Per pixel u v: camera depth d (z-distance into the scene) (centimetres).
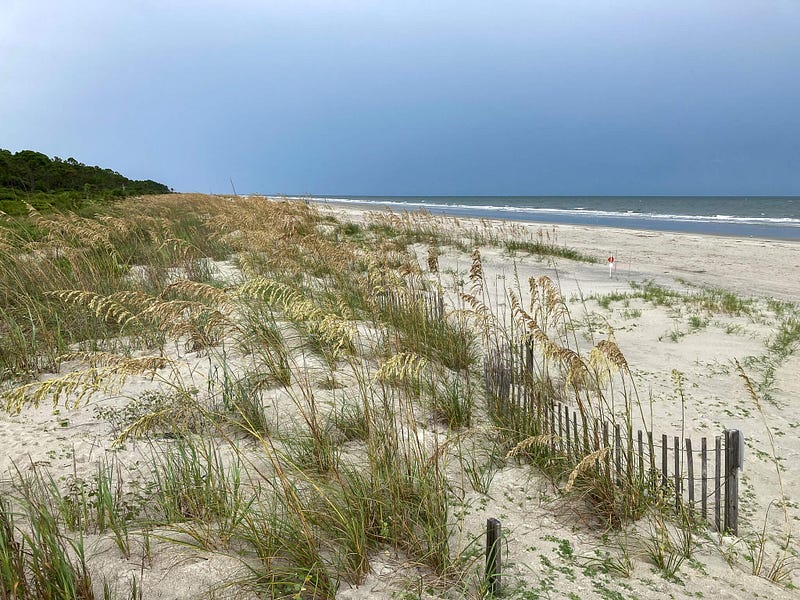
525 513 378
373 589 287
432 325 702
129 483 371
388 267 793
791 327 960
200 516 335
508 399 504
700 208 8569
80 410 482
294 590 276
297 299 502
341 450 416
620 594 302
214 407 476
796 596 314
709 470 479
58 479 371
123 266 938
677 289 1373
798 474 479
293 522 316
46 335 607
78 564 282
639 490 389
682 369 753
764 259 1984
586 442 421
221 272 1050
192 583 279
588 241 2545
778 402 640
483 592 288
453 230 2373
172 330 449
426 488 341
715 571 333
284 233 986
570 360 423
